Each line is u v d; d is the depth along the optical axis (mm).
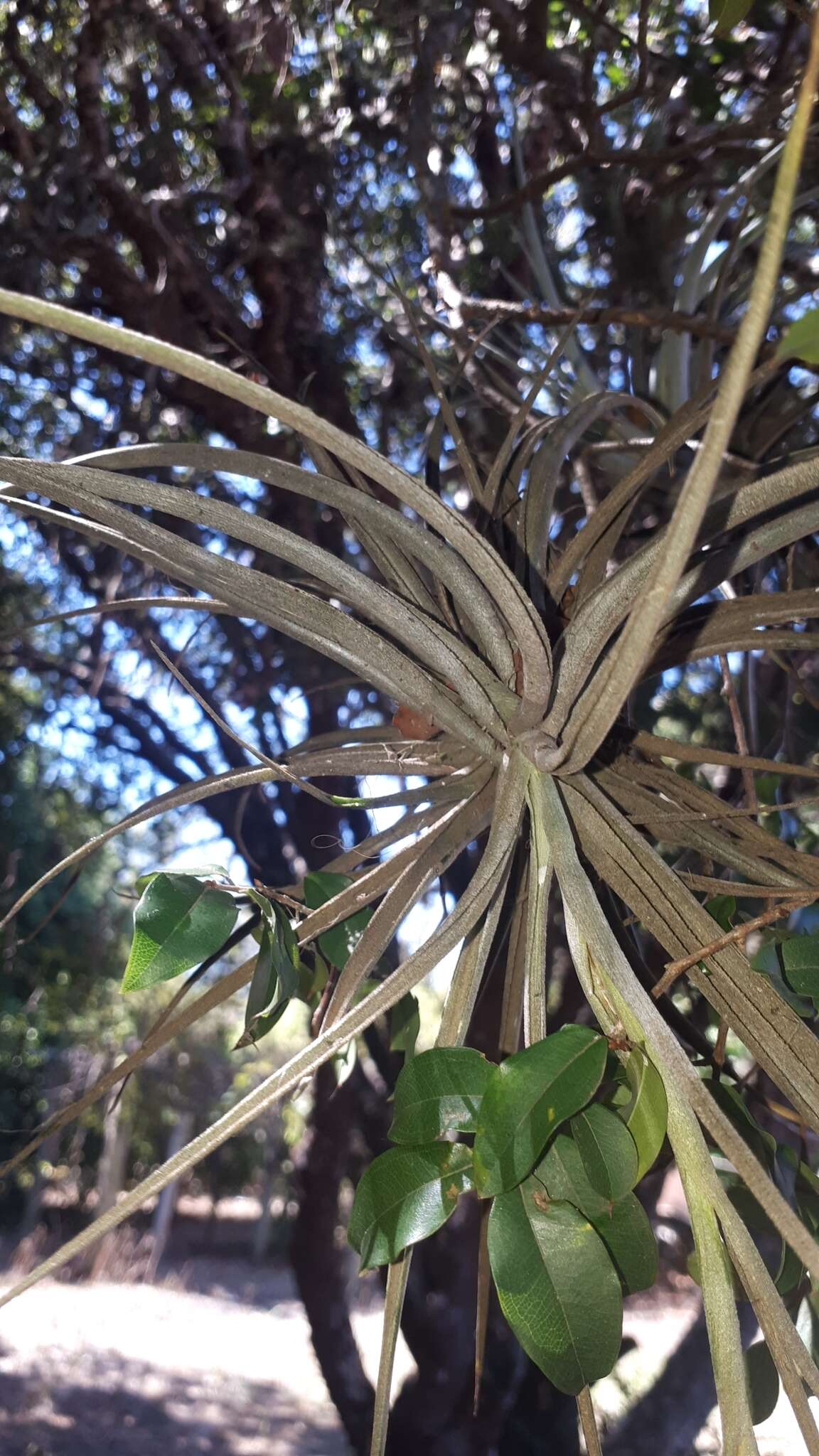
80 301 1347
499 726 292
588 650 280
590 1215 256
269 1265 6016
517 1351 1379
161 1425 3326
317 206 1322
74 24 1315
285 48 1204
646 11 708
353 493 284
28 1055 4957
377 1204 261
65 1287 4992
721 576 309
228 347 1254
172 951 287
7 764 2305
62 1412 3328
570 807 295
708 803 354
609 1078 291
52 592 1832
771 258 163
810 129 628
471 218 868
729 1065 372
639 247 882
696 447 604
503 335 835
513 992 358
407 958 248
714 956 274
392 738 410
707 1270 212
